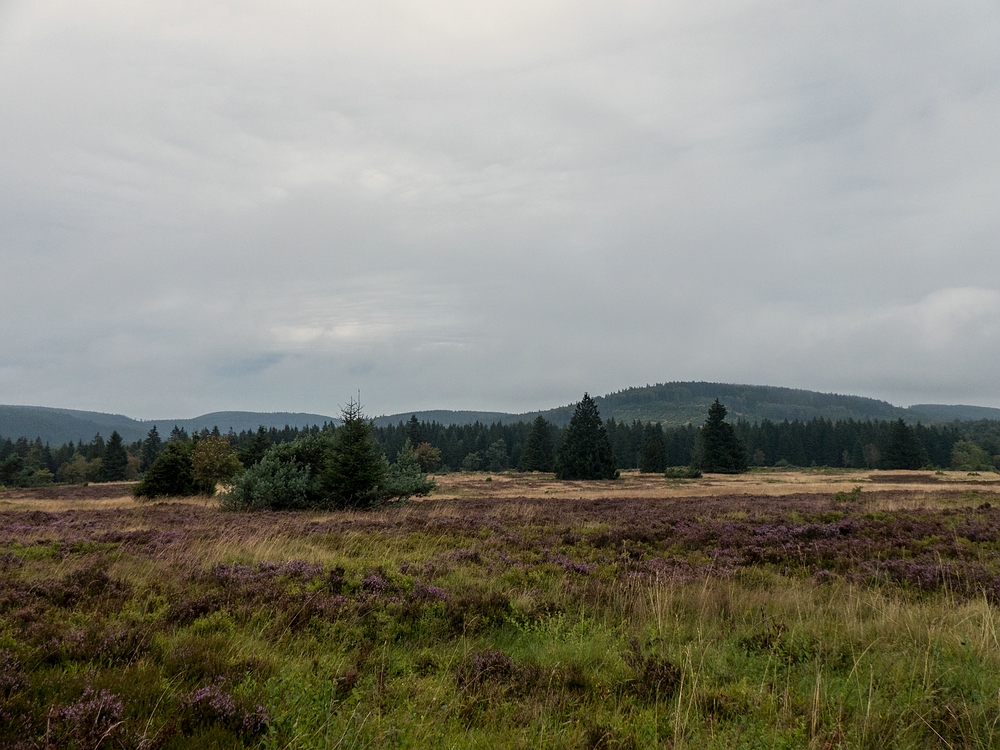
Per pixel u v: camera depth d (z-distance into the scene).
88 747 3.37
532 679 5.16
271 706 4.04
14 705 3.79
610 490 44.56
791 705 4.42
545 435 105.50
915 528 13.43
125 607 6.81
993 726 4.08
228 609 6.85
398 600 7.47
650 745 3.96
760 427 161.00
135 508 24.52
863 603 7.67
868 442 140.88
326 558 10.64
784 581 9.23
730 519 17.64
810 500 25.86
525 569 10.09
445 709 4.38
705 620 7.02
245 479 23.66
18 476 81.19
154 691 4.32
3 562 9.38
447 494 38.69
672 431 158.38
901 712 4.27
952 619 6.59
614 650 5.95
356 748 3.70
